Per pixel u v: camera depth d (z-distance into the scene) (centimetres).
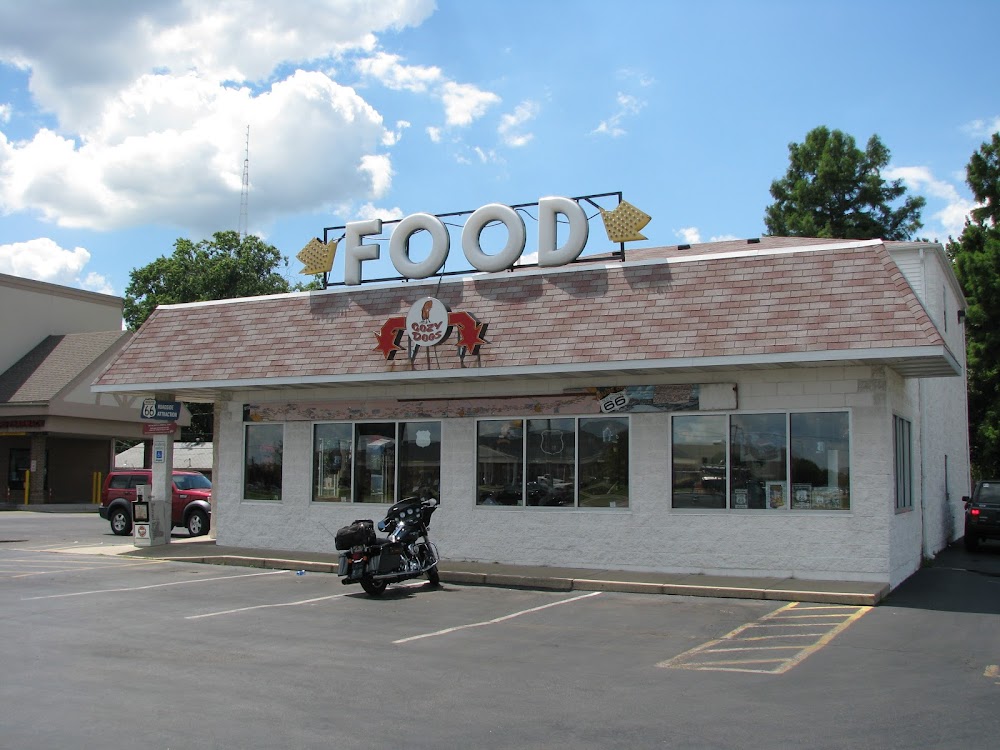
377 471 1866
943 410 2345
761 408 1541
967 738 676
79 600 1340
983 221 4000
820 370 1506
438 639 1062
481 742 662
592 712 746
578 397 1678
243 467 2008
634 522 1614
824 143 4853
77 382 4050
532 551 1692
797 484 1512
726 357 1462
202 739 663
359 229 1933
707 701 782
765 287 1517
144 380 1989
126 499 2611
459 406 1780
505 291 1742
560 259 1731
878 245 1477
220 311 2039
